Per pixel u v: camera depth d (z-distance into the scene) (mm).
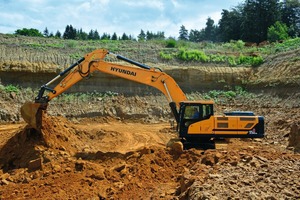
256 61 35594
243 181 9508
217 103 31672
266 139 20078
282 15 59500
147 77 17719
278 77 31125
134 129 25375
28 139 16219
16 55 32062
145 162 14102
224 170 10641
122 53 36156
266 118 25812
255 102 30484
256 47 41906
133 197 11375
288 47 37219
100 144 20578
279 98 29266
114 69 17922
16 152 15789
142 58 35719
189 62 35875
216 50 39531
